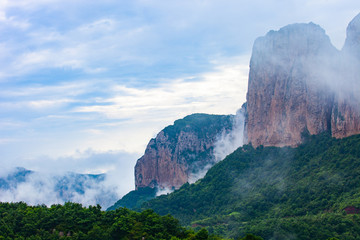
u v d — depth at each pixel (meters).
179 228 150.12
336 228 140.00
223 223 189.75
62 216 145.88
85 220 145.38
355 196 155.00
